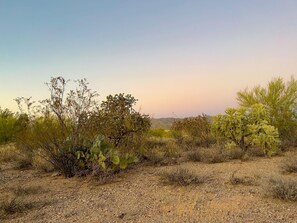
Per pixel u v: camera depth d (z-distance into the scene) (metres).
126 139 11.02
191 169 9.60
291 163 8.75
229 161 10.85
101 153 8.57
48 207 6.47
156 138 16.53
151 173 9.33
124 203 6.54
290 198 6.12
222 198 6.51
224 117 12.53
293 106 14.45
